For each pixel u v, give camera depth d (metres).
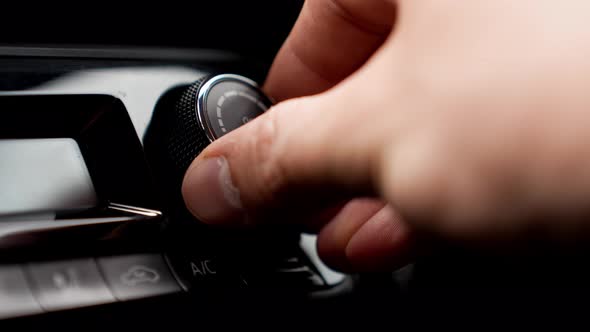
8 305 0.26
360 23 0.32
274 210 0.27
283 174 0.25
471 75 0.21
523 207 0.21
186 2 0.35
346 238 0.32
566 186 0.20
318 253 0.32
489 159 0.21
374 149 0.23
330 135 0.24
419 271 0.34
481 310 0.34
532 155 0.20
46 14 0.32
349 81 0.24
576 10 0.21
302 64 0.34
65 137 0.31
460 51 0.22
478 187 0.21
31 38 0.32
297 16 0.37
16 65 0.31
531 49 0.21
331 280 0.32
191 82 0.34
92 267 0.28
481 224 0.21
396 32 0.23
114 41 0.34
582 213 0.20
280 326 0.30
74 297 0.27
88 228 0.29
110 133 0.31
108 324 0.27
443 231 0.22
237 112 0.32
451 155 0.21
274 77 0.35
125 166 0.31
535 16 0.21
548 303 0.35
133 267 0.28
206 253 0.30
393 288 0.33
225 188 0.28
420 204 0.22
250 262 0.30
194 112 0.31
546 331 0.35
